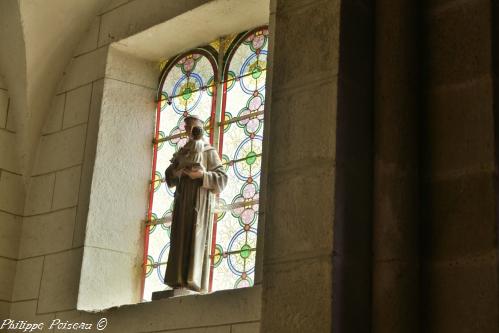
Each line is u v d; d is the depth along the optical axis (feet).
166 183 24.36
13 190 26.68
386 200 14.11
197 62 26.09
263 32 24.61
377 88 14.84
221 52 25.49
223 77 25.18
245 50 24.93
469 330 12.98
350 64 14.69
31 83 26.76
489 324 12.81
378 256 13.89
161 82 26.89
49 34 26.76
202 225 22.33
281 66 15.31
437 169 14.10
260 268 20.61
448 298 13.33
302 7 15.39
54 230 25.55
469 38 14.42
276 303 13.91
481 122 13.83
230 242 23.04
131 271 24.95
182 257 21.99
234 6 24.17
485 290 12.99
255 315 20.29
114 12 26.81
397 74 14.70
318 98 14.60
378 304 13.65
